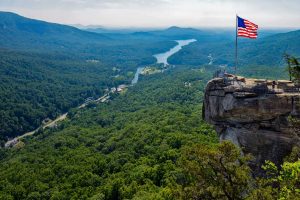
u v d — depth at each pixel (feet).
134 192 286.46
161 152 375.66
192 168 96.68
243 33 149.59
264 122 126.52
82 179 351.25
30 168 418.10
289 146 122.01
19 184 368.48
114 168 375.45
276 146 124.47
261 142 127.13
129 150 427.33
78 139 568.41
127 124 618.44
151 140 440.86
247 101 127.03
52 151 497.46
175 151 362.53
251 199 90.27
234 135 133.49
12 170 417.90
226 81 136.36
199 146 99.66
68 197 318.45
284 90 126.00
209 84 138.82
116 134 546.26
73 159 433.07
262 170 126.11
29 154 498.28
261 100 124.47
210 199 93.35
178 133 431.02
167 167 312.50
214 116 138.31
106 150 474.90
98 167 390.21
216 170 95.40
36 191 345.31
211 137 401.29
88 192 319.47
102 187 317.63
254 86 128.98
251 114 127.54
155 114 650.43
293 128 118.93
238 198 92.94
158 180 306.76
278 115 123.03
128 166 365.61
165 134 444.96
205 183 95.25
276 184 118.62
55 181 368.07
